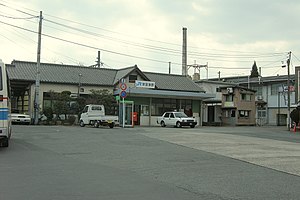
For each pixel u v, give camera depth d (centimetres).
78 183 826
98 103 3709
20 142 1686
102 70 4466
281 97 5569
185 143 1759
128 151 1426
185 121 3778
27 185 796
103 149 1481
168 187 796
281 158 1277
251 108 5284
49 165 1073
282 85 5597
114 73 4500
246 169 1046
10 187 775
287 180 889
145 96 4181
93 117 3144
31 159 1184
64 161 1155
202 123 4938
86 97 3928
